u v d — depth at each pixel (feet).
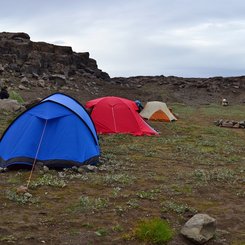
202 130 90.02
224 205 33.81
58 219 28.40
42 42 205.46
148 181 40.78
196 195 36.47
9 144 44.04
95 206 31.32
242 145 70.44
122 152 57.06
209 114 138.92
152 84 248.32
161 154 57.26
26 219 28.14
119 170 45.39
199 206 33.19
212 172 45.62
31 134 43.57
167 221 28.99
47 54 196.85
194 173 44.75
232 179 42.93
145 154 56.13
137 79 263.90
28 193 33.50
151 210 31.27
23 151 42.96
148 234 25.31
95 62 237.25
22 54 189.67
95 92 183.52
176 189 37.86
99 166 46.26
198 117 127.03
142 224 26.53
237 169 48.98
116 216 29.48
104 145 62.69
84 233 26.05
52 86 166.50
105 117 75.77
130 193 35.70
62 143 43.70
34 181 37.96
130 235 25.63
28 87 153.58
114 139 68.03
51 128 43.93
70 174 41.60
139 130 75.77
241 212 32.04
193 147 64.80
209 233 26.25
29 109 45.01
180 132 85.76
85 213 29.78
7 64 176.96
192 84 241.96
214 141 73.46
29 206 31.04
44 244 24.17
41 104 44.98
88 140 45.62
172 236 26.12
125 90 207.21
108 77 239.71
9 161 42.63
